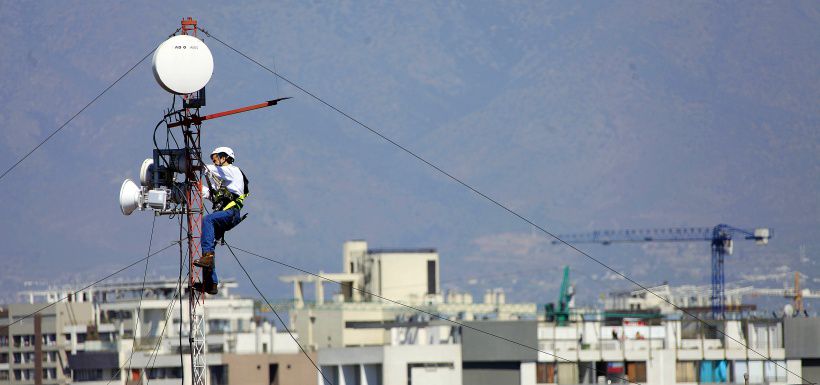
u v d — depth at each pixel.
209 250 99.50
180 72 103.94
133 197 103.81
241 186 100.69
